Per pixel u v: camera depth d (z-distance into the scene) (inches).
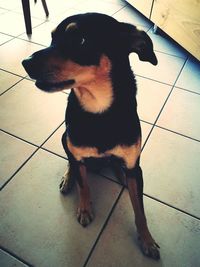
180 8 84.0
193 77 82.9
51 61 37.6
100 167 58.1
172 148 62.1
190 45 83.7
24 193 52.7
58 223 48.5
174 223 49.1
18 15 108.7
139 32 40.8
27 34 97.3
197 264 44.1
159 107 72.2
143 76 82.3
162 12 93.6
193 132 66.1
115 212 50.4
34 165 57.7
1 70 81.5
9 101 72.1
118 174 56.8
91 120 42.1
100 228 47.9
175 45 96.9
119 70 40.0
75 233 47.2
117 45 39.8
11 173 56.0
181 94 76.7
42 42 94.0
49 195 52.7
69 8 115.3
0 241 45.8
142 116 69.4
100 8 116.2
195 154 61.1
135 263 43.8
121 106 41.4
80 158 46.6
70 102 45.4
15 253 44.5
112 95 40.4
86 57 37.4
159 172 57.1
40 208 50.6
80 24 37.2
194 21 79.4
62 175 56.2
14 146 61.1
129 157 43.7
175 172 57.3
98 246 45.6
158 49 94.7
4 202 51.2
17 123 66.3
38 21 105.3
